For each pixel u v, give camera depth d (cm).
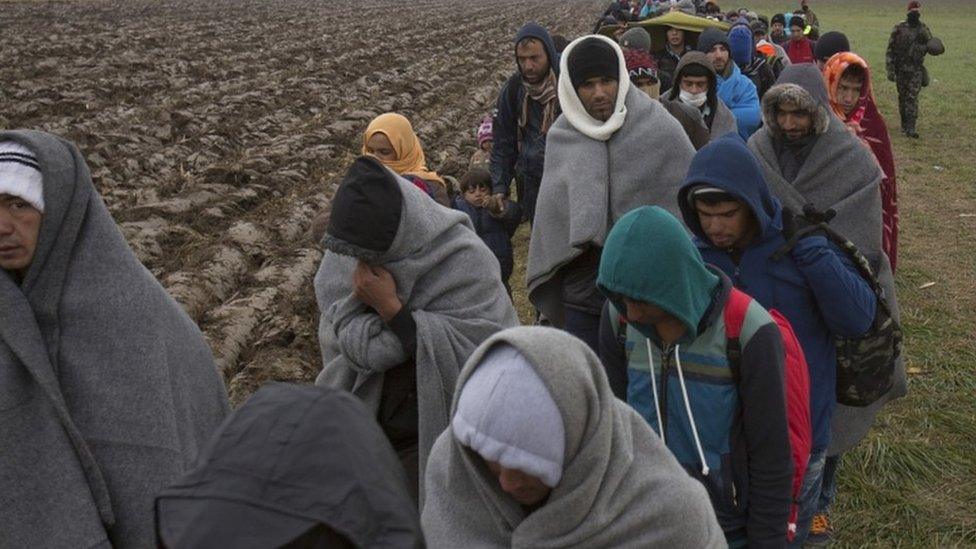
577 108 502
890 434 584
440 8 5241
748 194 359
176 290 742
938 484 535
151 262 830
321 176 1200
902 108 1678
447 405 358
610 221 495
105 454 285
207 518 127
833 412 423
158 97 1731
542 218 508
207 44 2606
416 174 543
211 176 1105
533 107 680
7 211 277
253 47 2627
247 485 131
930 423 597
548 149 515
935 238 1024
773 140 466
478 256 370
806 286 374
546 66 659
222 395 332
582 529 218
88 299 287
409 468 371
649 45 943
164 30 2962
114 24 3142
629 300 299
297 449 134
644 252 292
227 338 689
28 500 274
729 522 313
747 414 303
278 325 725
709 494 309
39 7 3719
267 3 4878
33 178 279
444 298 361
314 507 129
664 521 226
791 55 1467
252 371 653
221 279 794
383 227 338
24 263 282
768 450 304
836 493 526
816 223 385
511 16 4809
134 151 1243
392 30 3506
